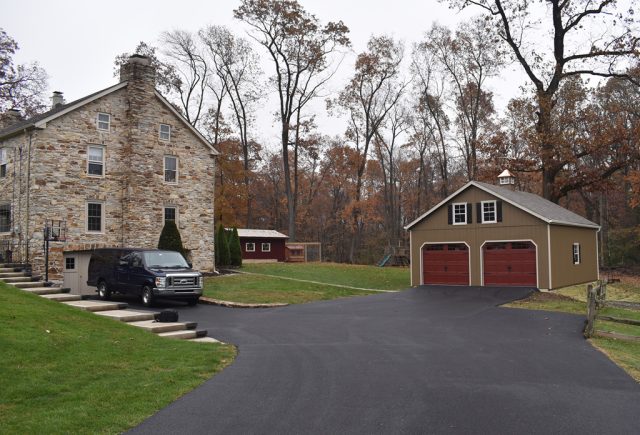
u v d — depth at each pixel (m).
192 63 46.22
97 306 15.46
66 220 24.44
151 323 13.92
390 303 22.27
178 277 19.75
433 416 6.98
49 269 23.70
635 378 9.28
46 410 6.75
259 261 43.34
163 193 27.70
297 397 7.84
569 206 53.47
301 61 45.22
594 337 13.76
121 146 26.66
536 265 26.70
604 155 40.72
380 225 69.31
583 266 31.17
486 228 28.45
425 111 50.91
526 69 38.34
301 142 49.19
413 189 63.06
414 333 14.42
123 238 26.17
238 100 48.75
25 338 9.47
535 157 38.94
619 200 49.59
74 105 24.83
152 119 27.42
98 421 6.52
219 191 47.84
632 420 6.89
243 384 8.59
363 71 49.53
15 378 7.77
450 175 62.25
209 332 14.28
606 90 44.91
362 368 9.89
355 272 36.38
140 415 6.86
